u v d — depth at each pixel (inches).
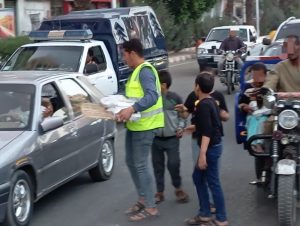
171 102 303.1
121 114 275.0
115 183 357.7
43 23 610.5
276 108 273.3
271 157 280.8
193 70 1044.5
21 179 277.6
